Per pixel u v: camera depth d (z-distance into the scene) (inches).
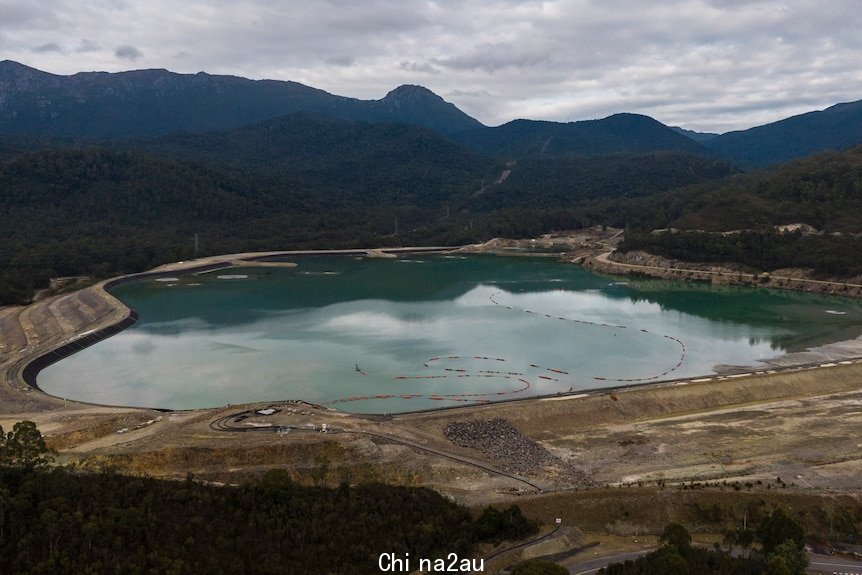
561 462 3624.5
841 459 3538.4
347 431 3708.2
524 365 5777.6
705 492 2955.2
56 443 3668.8
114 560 2057.1
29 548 2060.8
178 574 2047.2
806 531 2726.4
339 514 2487.7
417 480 3282.5
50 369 5708.7
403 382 5310.0
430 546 2417.6
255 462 3356.3
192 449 3388.3
